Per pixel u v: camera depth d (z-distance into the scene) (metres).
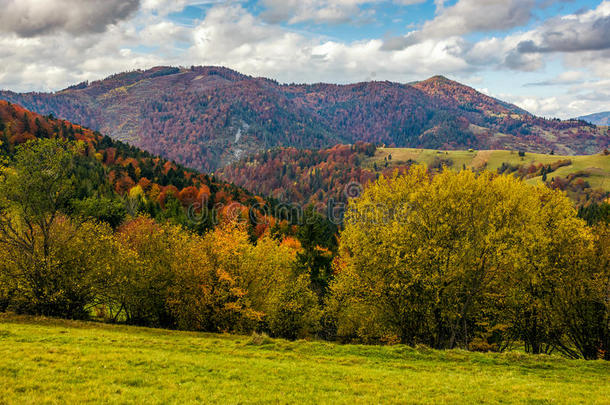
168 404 13.48
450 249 33.53
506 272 33.38
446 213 33.84
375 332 38.81
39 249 36.91
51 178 36.47
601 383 19.48
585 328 32.25
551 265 33.12
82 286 36.69
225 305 38.41
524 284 33.22
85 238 38.38
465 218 34.09
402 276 33.31
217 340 27.70
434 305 33.25
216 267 40.56
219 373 17.92
